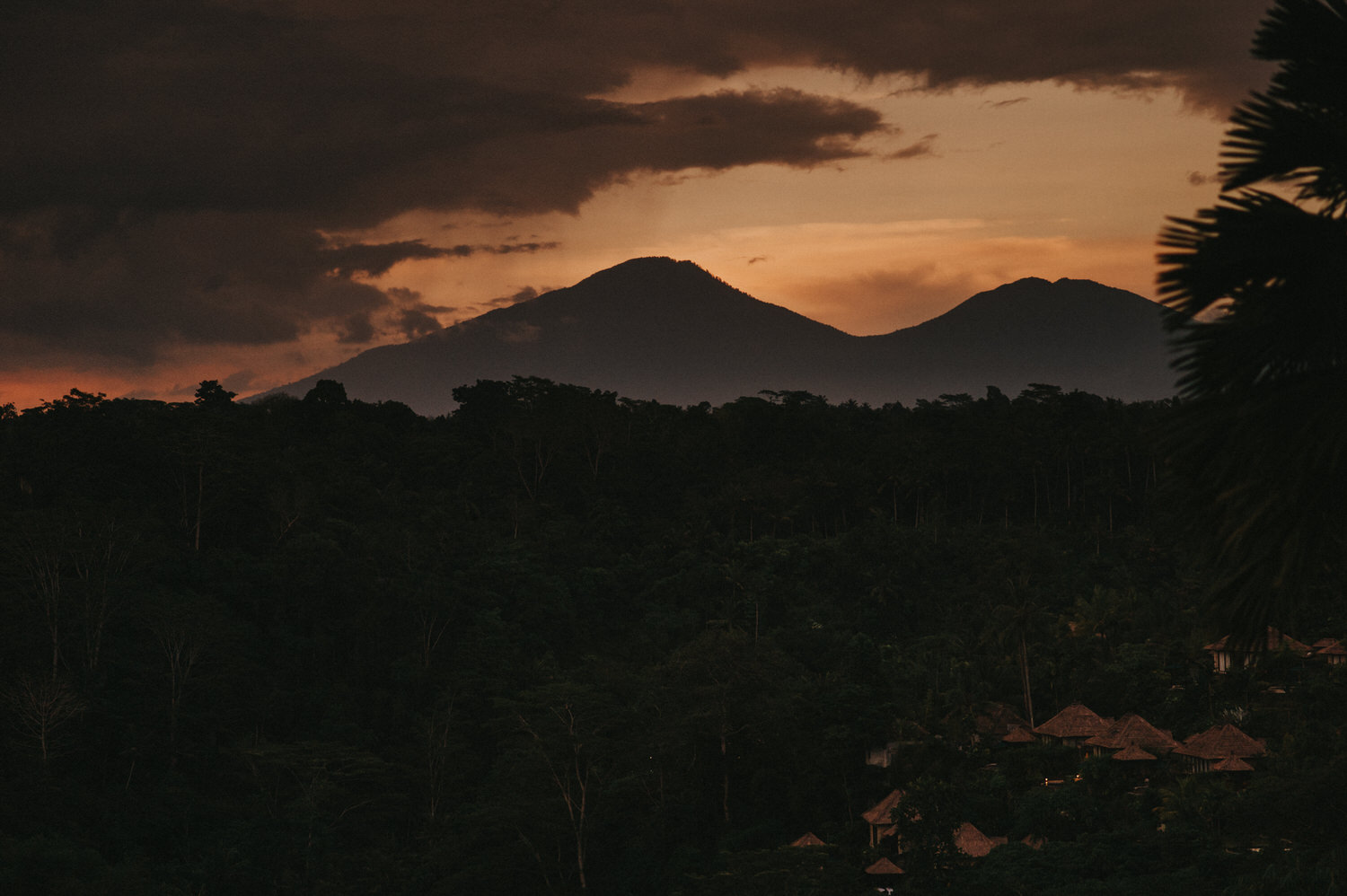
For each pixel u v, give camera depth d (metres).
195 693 76.62
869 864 51.72
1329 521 5.85
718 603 108.19
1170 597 101.69
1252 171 5.91
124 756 70.94
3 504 85.31
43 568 77.19
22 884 54.38
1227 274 5.68
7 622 74.12
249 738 74.50
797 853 48.62
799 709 70.31
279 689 81.62
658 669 74.00
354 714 82.19
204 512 96.06
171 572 86.19
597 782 66.44
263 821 68.06
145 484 97.44
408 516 110.31
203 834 66.94
